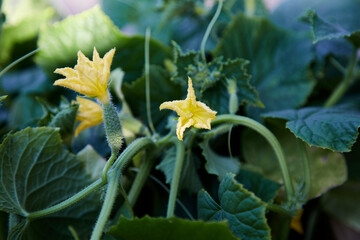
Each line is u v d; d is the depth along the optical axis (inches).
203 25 25.7
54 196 17.3
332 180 18.9
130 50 21.7
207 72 18.2
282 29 22.8
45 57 21.8
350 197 21.5
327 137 16.3
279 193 19.3
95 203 17.6
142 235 14.4
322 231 22.9
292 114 18.3
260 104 18.1
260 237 14.6
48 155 17.0
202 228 14.0
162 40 26.7
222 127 17.6
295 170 19.2
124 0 30.0
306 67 21.9
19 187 16.4
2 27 24.1
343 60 23.9
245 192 14.7
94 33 21.1
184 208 17.9
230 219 15.2
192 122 14.6
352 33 18.6
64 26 20.9
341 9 24.8
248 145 20.0
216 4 25.0
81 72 14.5
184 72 18.3
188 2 25.0
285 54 22.5
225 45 22.4
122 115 18.8
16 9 29.5
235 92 17.6
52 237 17.4
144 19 29.4
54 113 18.3
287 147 19.3
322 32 18.1
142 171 17.7
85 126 17.9
